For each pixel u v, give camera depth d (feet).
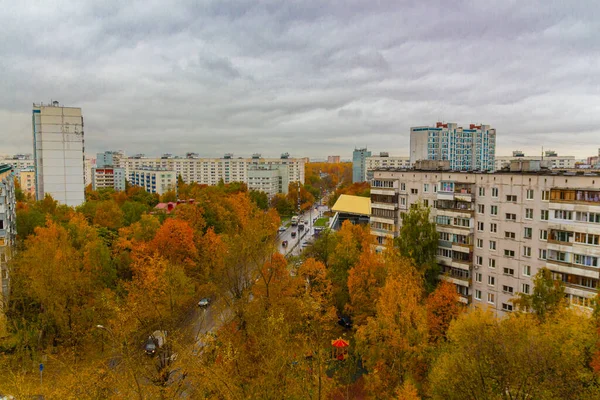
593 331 124.98
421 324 149.18
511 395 106.83
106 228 315.58
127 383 115.14
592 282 166.09
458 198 207.51
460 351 125.49
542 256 181.16
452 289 183.52
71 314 186.50
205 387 112.98
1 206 205.98
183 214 313.12
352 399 150.41
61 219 335.88
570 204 170.19
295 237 468.75
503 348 115.24
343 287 220.23
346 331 212.64
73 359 164.55
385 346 149.89
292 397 107.34
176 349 136.56
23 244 260.21
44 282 184.34
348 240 237.86
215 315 194.90
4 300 193.98
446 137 653.71
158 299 174.60
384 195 247.70
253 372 124.88
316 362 116.57
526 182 184.65
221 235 290.76
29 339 178.29
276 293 194.18
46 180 512.22
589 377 111.86
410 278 179.63
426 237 208.74
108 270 228.22
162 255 241.96
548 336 123.95
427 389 137.28
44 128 506.48
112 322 156.66
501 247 194.80
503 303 195.42
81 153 529.04
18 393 123.24
